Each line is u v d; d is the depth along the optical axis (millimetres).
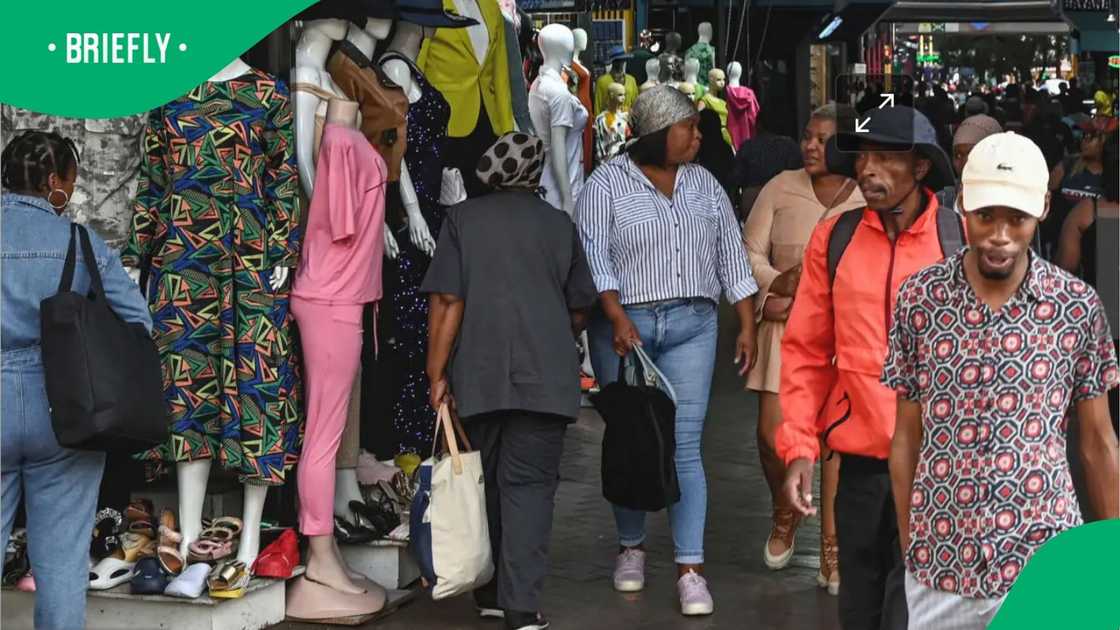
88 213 5199
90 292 4215
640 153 5672
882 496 4078
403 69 6242
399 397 6547
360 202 5301
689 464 5660
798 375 4168
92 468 4316
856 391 4047
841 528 4168
